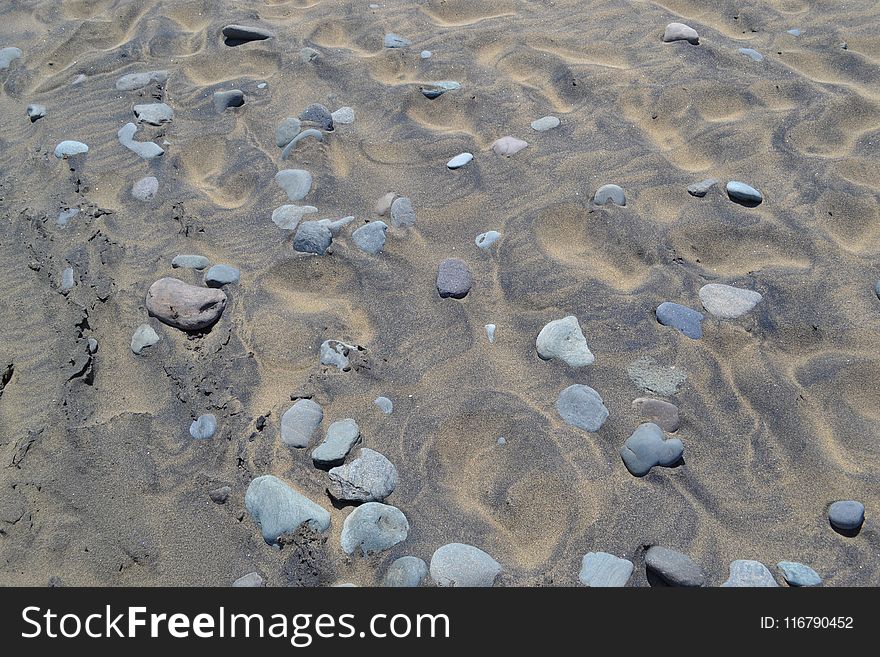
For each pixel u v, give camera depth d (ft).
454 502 6.27
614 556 5.82
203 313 7.74
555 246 8.43
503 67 11.13
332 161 9.64
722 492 6.17
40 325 7.95
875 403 6.76
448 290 7.82
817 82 10.35
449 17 12.53
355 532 5.99
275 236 8.67
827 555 5.78
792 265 8.00
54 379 7.35
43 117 10.92
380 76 11.13
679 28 11.31
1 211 9.55
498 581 5.76
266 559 6.05
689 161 9.36
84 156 10.05
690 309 7.47
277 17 12.66
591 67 10.84
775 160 9.16
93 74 11.71
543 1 12.68
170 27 12.59
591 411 6.68
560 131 9.82
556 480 6.29
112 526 6.25
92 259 8.55
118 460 6.68
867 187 8.73
